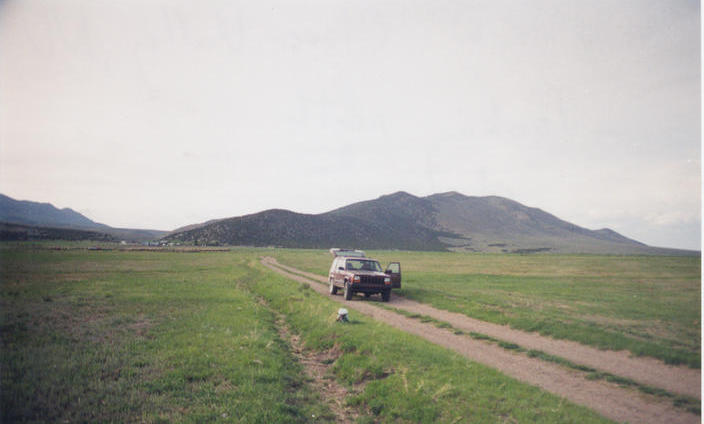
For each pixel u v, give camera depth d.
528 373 7.75
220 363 7.89
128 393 6.20
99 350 8.51
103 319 12.18
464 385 6.73
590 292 24.09
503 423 5.43
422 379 7.00
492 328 12.52
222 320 12.37
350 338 9.80
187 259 64.69
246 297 18.69
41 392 6.11
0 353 8.07
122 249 103.31
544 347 9.94
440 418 5.75
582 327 11.73
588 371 7.90
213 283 25.67
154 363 7.75
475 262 75.38
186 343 9.32
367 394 6.88
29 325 11.05
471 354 9.10
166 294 18.94
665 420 5.52
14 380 6.57
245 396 6.32
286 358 8.92
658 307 17.41
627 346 9.68
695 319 14.48
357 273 19.52
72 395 6.01
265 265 54.25
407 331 11.61
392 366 7.85
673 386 7.01
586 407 5.93
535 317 13.55
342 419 6.12
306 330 11.82
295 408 6.12
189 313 13.61
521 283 30.20
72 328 10.78
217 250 132.50
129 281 25.30
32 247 87.44
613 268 54.91
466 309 15.84
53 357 7.89
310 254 118.50
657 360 8.79
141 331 10.57
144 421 5.32
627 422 5.45
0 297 16.67
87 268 37.62
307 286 22.70
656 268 54.59
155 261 55.28
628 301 19.78
